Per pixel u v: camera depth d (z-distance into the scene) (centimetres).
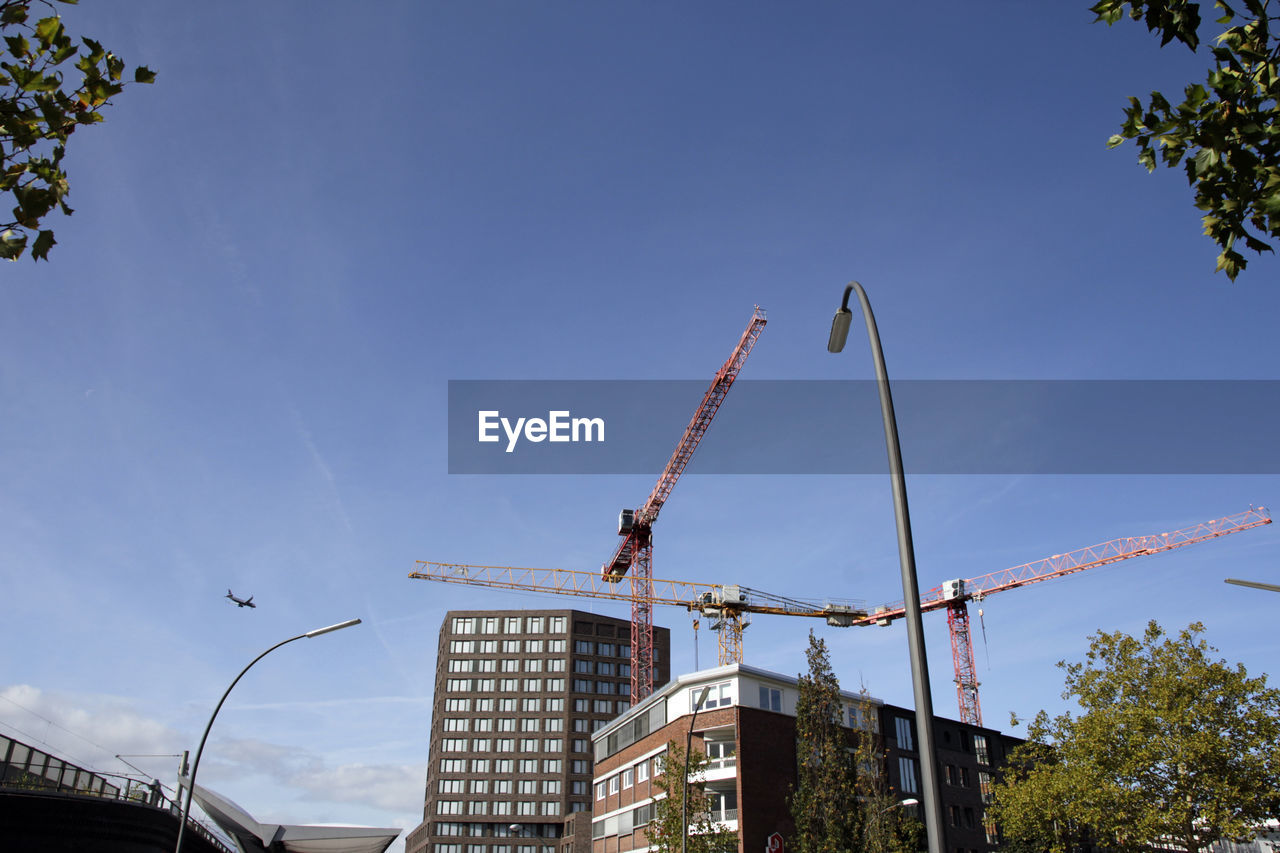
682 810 4278
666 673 14650
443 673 14175
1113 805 3891
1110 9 837
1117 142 838
